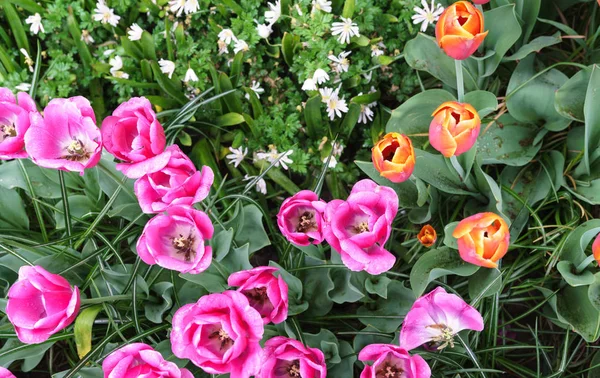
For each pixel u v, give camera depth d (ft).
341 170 4.50
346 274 4.01
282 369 3.68
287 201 3.51
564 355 3.97
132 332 4.12
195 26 4.62
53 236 4.29
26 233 4.20
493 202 4.14
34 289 3.39
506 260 4.35
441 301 3.51
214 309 3.34
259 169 4.61
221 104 4.56
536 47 4.21
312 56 4.42
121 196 4.09
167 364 3.29
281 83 4.58
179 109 4.43
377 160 3.53
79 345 3.65
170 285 3.88
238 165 4.69
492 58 4.24
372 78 4.55
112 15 4.58
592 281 3.77
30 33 4.78
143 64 4.54
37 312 3.41
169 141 4.40
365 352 3.52
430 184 4.13
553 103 4.20
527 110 4.26
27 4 4.60
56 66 4.55
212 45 4.59
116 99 4.71
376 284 3.99
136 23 4.73
